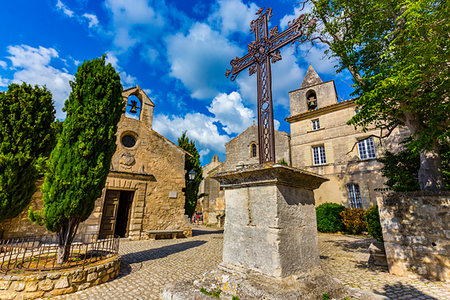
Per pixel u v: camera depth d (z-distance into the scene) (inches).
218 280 121.2
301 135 646.5
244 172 127.5
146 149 448.5
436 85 173.9
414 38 168.1
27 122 289.3
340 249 321.4
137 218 407.8
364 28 257.3
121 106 235.5
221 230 644.7
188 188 589.3
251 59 160.4
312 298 102.5
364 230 485.1
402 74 164.1
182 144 634.8
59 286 156.0
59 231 193.2
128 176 412.8
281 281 103.0
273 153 129.6
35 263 189.2
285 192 121.4
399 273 193.8
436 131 176.6
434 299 141.7
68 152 198.5
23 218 317.4
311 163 611.2
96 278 174.9
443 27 156.9
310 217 133.0
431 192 192.1
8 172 257.9
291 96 704.4
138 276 198.1
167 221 443.5
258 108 146.3
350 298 115.5
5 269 163.9
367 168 522.9
